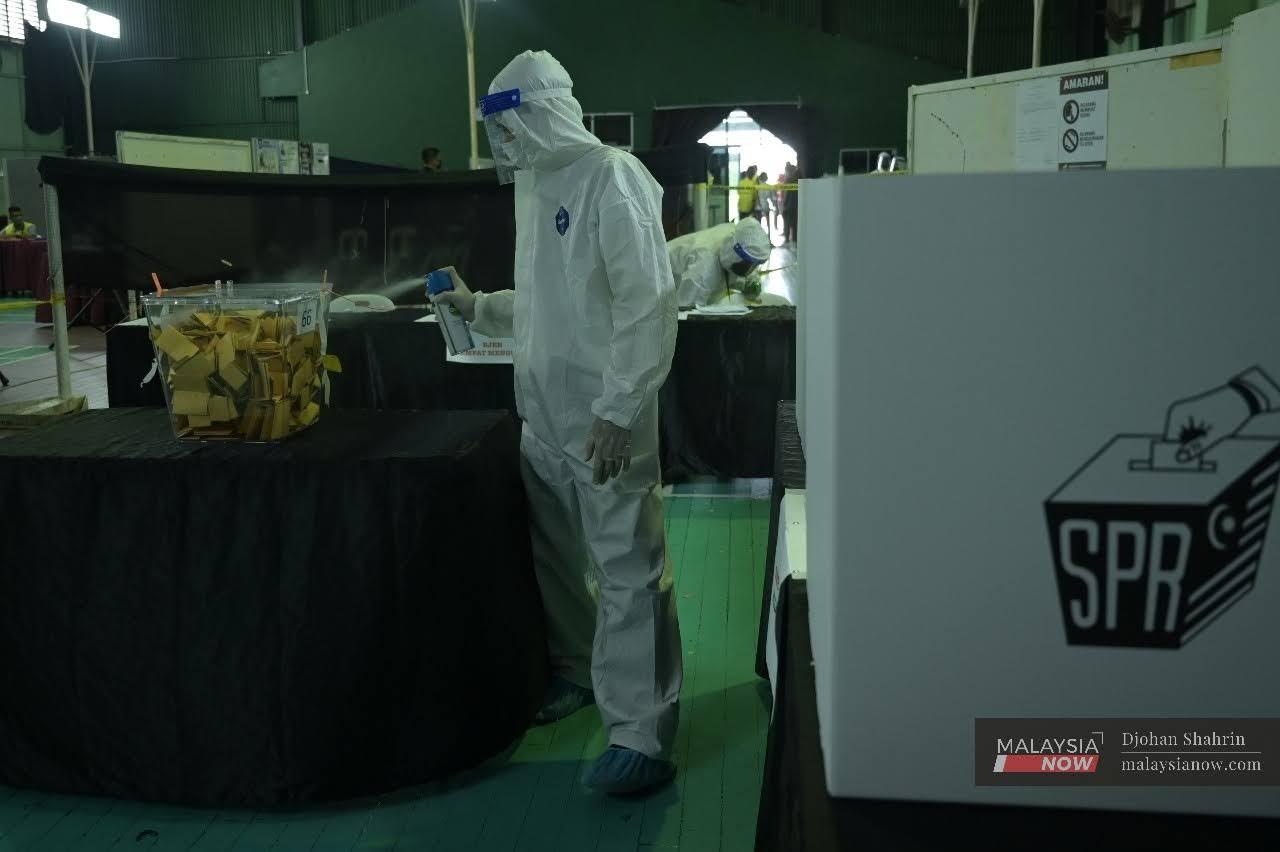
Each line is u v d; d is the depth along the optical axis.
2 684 1.97
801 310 1.19
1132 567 0.56
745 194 13.57
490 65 16.61
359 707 1.91
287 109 18.19
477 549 1.97
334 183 4.53
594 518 1.98
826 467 0.61
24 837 1.89
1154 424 0.55
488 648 2.03
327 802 1.99
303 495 1.85
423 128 16.89
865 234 0.55
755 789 2.05
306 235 4.55
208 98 18.38
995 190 0.54
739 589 3.15
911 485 0.57
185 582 1.89
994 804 0.60
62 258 4.54
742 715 2.36
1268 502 0.55
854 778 0.61
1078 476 0.56
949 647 0.59
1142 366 0.54
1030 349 0.55
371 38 16.81
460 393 4.15
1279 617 0.56
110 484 1.88
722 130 20.09
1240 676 0.57
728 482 4.36
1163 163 2.49
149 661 1.92
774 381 4.16
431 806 1.98
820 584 0.67
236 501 1.86
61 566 1.91
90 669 1.94
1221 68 2.33
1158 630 0.57
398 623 1.89
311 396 2.10
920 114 3.50
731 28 16.19
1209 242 0.53
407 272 4.64
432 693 1.95
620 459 1.82
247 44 18.19
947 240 0.54
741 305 4.45
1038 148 2.92
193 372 1.93
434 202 4.58
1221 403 0.54
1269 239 0.52
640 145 16.56
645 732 1.99
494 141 1.91
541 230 1.92
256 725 1.91
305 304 2.04
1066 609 0.57
